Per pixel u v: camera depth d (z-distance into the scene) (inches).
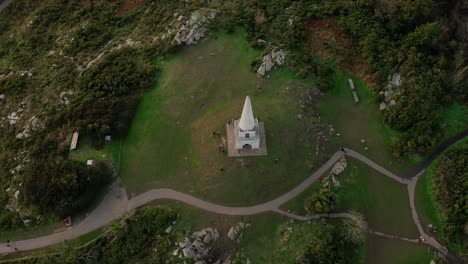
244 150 2881.4
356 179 2903.5
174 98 3166.8
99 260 2566.4
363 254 2679.6
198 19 3513.8
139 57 3393.2
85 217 2719.0
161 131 3024.1
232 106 3097.9
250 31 3472.0
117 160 2908.5
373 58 3262.8
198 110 3107.8
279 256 2583.7
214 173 2815.0
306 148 2938.0
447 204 2785.4
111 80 3206.2
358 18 3432.6
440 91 3129.9
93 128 2935.5
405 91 3107.8
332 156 2962.6
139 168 2883.9
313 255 2551.7
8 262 2566.4
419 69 3176.7
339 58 3356.3
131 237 2608.3
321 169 2888.8
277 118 3029.0
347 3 3533.5
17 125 3253.0
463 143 3043.8
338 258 2576.3
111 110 3014.3
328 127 3083.2
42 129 3083.2
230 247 2598.4
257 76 3240.7
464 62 3248.0
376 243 2714.1
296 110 3075.8
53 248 2628.0
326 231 2645.2
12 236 2687.0
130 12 3991.1
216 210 2701.8
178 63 3336.6
